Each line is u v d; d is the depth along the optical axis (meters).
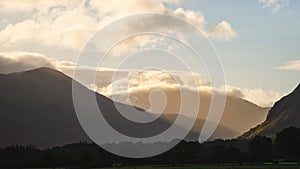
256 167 182.38
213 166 198.50
